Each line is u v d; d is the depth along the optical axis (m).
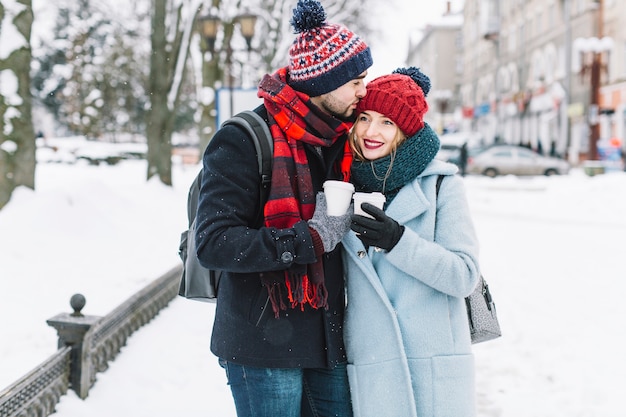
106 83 43.31
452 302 2.44
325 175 2.41
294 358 2.28
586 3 35.88
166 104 16.73
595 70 33.66
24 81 9.21
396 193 2.47
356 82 2.38
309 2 2.33
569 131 38.00
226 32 21.81
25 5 9.26
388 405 2.35
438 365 2.36
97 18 35.25
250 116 2.30
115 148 45.03
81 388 4.23
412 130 2.39
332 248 2.21
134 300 5.75
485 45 56.66
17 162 9.04
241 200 2.21
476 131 59.38
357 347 2.41
